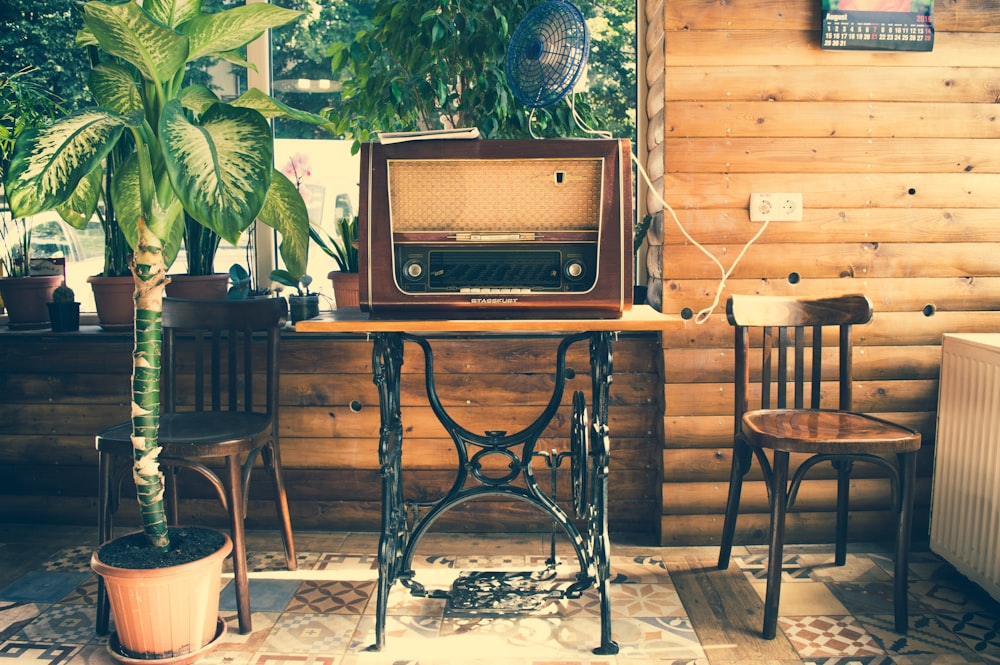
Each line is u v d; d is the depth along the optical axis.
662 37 2.57
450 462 2.79
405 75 2.74
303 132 3.05
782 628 2.12
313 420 2.80
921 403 2.66
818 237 2.60
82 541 2.74
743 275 2.61
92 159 1.68
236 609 2.24
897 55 2.55
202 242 2.84
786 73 2.55
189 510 2.86
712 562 2.57
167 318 2.46
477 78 2.62
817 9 2.54
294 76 3.06
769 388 2.45
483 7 2.59
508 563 2.55
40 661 1.97
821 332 2.45
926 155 2.59
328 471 2.82
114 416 2.85
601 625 2.06
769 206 2.57
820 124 2.57
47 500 2.89
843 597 2.30
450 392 2.77
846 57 2.55
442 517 2.82
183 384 2.83
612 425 2.78
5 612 2.23
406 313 2.02
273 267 3.12
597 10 3.00
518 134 2.76
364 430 2.79
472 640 2.08
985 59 2.56
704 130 2.57
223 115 1.81
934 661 1.96
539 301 1.98
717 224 2.60
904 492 2.07
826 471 2.68
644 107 2.97
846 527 2.51
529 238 1.99
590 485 2.76
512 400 2.76
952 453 2.45
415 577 2.43
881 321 2.64
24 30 2.94
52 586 2.39
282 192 2.22
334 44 2.77
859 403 2.67
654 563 2.56
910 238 2.61
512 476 2.21
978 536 2.29
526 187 1.98
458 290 2.00
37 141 1.67
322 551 2.66
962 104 2.57
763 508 2.69
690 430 2.65
